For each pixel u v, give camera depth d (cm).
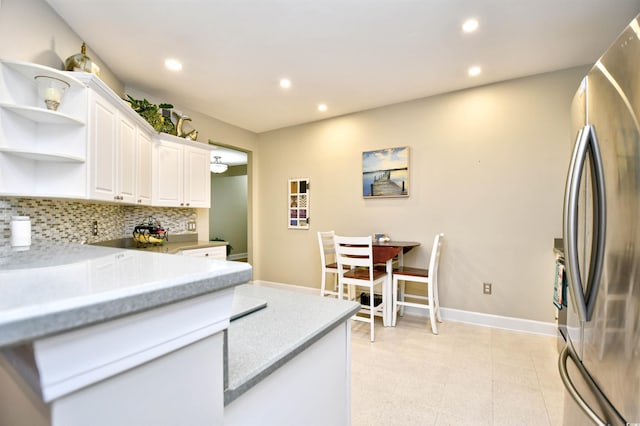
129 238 331
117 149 238
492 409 180
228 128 443
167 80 309
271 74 296
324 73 295
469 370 225
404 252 349
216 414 55
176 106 372
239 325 95
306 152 442
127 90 320
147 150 302
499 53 257
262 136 488
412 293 358
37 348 33
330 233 379
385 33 231
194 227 399
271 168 477
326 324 96
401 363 236
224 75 298
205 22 219
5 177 170
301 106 378
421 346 266
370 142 387
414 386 204
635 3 195
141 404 43
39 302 35
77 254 87
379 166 376
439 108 342
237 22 218
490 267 314
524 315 299
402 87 324
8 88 169
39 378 34
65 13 209
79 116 198
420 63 275
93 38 237
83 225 252
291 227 455
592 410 99
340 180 411
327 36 236
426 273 314
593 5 198
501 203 310
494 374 219
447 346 266
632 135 83
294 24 221
